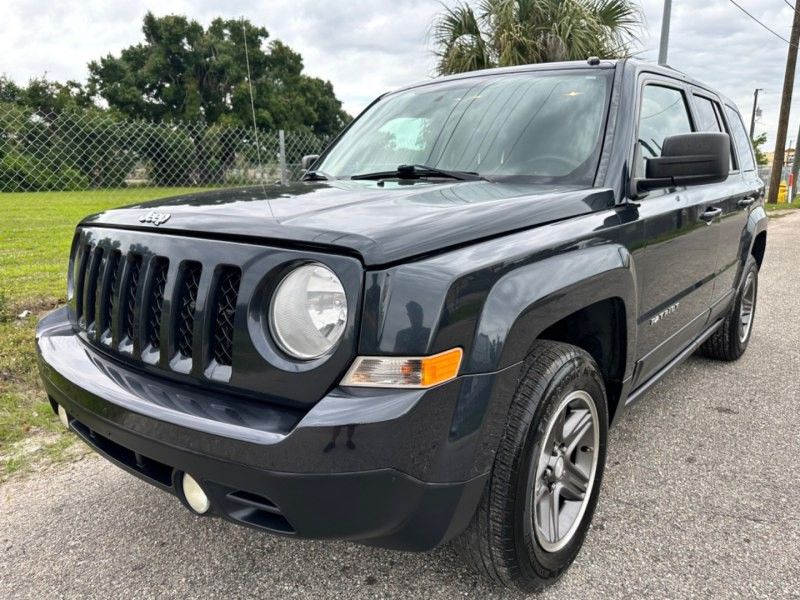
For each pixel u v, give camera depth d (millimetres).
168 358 1901
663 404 3883
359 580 2252
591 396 2250
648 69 3082
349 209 1945
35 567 2336
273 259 1713
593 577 2254
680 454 3201
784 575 2246
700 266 3307
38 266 6992
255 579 2266
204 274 1818
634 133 2668
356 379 1621
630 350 2459
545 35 8852
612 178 2496
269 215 1882
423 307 1608
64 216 11031
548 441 2051
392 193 2223
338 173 3096
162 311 1910
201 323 1811
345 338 1618
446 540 1816
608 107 2695
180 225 1929
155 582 2252
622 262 2268
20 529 2566
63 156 8828
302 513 1633
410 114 3207
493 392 1729
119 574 2297
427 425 1621
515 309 1772
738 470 3029
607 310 2391
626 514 2646
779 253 10828
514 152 2705
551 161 2613
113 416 1884
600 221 2277
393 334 1602
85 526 2588
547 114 2781
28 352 4227
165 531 2557
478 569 2059
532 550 2021
